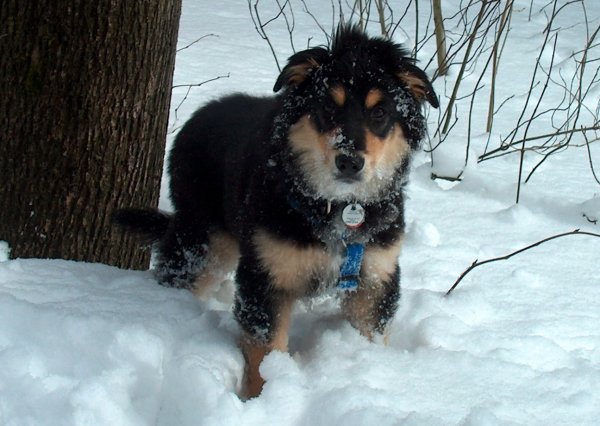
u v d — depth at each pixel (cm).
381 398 129
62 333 135
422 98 144
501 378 136
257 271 139
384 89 139
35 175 156
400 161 143
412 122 143
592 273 174
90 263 159
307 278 141
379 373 136
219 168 158
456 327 151
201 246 161
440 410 129
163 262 161
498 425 125
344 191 137
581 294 166
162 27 156
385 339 149
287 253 137
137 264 171
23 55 151
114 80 153
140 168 161
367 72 138
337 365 137
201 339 142
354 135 136
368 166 136
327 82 138
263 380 139
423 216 196
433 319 152
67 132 154
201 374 129
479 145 236
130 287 153
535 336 148
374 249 142
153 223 162
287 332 143
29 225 159
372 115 138
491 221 195
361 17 222
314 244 138
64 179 157
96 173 158
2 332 135
